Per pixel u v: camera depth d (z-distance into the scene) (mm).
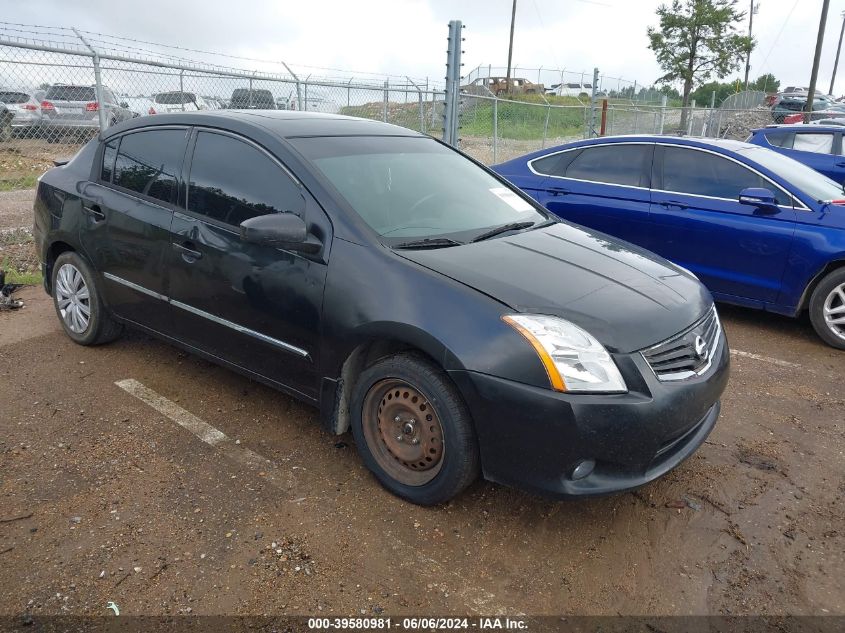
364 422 3143
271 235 3031
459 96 10578
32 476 3166
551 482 2688
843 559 2838
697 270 5887
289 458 3420
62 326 4758
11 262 6832
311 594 2514
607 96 23375
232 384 4227
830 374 4852
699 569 2752
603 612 2502
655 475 2787
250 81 9344
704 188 5848
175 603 2438
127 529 2822
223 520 2908
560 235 3717
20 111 8422
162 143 3994
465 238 3383
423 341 2805
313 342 3193
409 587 2572
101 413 3801
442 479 2900
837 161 10812
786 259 5395
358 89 10516
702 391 2881
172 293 3824
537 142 18375
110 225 4113
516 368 2652
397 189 3572
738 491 3320
